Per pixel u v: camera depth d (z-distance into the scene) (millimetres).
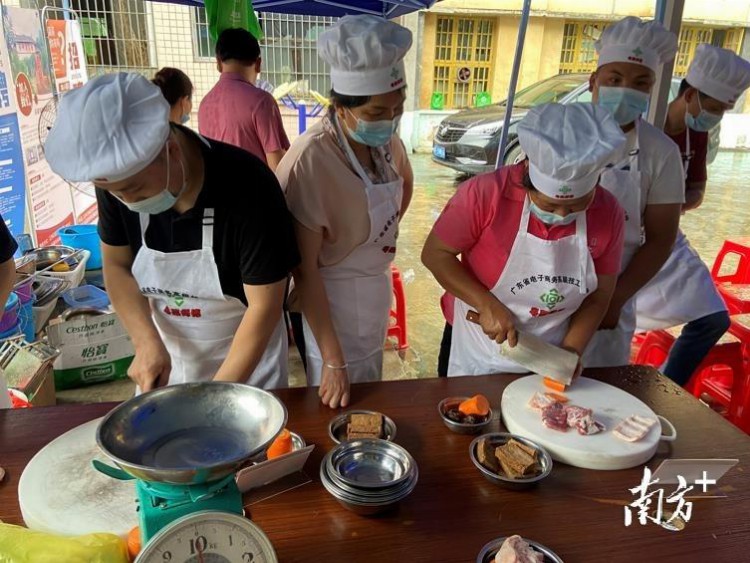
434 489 1163
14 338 2756
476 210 1524
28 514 1021
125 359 3254
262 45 8367
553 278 1534
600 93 1824
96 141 985
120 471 879
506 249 1542
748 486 1211
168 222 1360
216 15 3379
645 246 1987
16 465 1188
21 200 3844
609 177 1871
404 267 5031
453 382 1586
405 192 2402
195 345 1610
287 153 1745
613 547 1036
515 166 1541
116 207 1419
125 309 1529
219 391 965
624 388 1578
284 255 1398
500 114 7500
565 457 1249
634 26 1758
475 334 1783
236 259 1409
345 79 1532
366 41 1461
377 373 2082
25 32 3969
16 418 1350
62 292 3646
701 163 2543
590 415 1335
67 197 4750
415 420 1401
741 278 3500
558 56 10688
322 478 1129
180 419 941
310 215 1642
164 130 1030
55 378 3086
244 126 3148
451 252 1604
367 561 988
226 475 807
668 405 1504
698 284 2547
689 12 10297
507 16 10172
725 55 2225
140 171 1054
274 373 1732
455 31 10344
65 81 4707
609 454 1229
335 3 3793
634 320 2166
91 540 907
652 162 1885
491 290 1631
